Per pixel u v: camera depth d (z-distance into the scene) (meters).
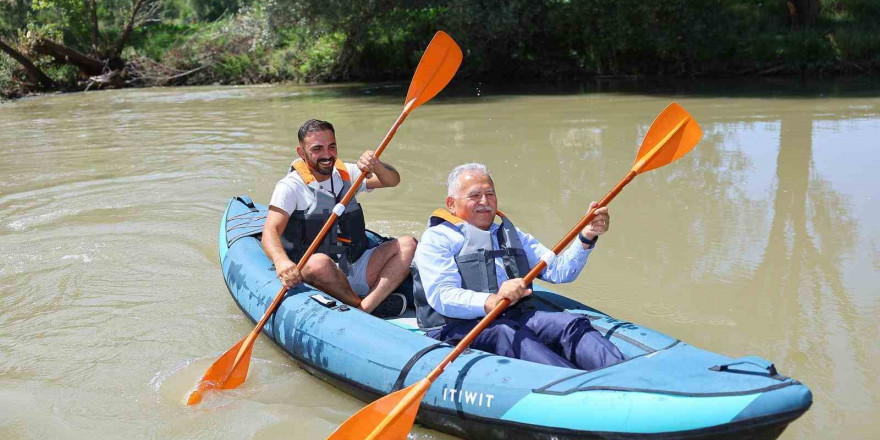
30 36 18.19
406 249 3.92
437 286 3.20
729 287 4.40
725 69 16.62
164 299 4.56
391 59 17.80
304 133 3.98
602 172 7.30
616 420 2.59
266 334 3.87
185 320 4.26
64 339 4.04
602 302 4.27
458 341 3.20
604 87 14.95
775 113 10.53
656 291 4.39
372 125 10.69
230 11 27.52
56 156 8.99
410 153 8.50
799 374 3.40
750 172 7.01
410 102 4.20
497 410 2.83
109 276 4.94
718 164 7.40
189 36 20.77
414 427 3.13
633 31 16.20
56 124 11.98
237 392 3.45
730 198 6.19
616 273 4.69
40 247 5.52
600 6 16.38
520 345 3.04
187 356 3.83
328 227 3.82
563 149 8.50
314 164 3.98
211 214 6.31
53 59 19.23
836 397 3.19
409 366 3.10
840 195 6.09
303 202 4.00
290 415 3.23
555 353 3.03
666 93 13.56
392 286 3.90
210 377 3.47
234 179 7.50
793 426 2.99
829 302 4.14
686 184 6.69
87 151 9.27
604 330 3.19
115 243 5.59
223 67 18.58
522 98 13.42
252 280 4.15
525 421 2.76
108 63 19.67
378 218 6.02
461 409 2.93
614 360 2.88
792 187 6.40
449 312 3.18
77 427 3.17
